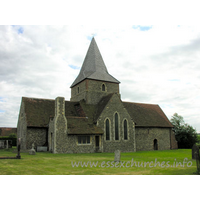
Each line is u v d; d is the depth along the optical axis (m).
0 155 21.50
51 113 32.03
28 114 29.98
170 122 41.91
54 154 24.52
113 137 30.86
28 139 28.64
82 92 36.09
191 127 44.69
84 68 37.97
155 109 43.41
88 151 28.14
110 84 37.31
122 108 32.72
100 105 33.28
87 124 29.48
